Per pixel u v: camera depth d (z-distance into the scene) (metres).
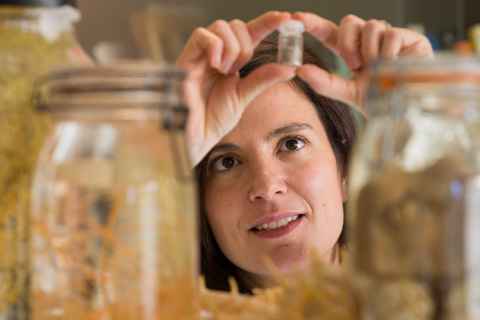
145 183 0.43
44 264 0.44
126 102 0.43
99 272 0.43
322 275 0.46
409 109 0.38
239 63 0.88
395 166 0.38
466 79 0.38
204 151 0.94
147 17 2.24
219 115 0.92
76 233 0.44
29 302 0.48
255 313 0.50
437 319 0.37
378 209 0.38
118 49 2.24
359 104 0.83
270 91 1.11
